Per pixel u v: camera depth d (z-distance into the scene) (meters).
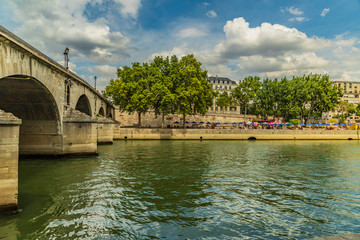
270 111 86.25
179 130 55.66
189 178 17.75
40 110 24.30
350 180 17.97
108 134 42.69
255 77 84.88
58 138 25.22
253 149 38.28
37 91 21.56
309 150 38.50
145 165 22.55
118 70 58.25
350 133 64.94
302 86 79.88
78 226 9.84
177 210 11.57
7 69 15.12
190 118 74.31
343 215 11.30
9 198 10.82
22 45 15.93
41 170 19.91
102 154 29.50
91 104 39.22
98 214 11.03
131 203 12.43
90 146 26.91
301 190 15.22
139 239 8.87
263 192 14.64
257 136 59.69
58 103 24.19
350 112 101.69
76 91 30.44
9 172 10.74
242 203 12.66
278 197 13.77
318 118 97.75
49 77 21.72
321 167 23.19
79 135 26.31
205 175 18.81
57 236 9.02
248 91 84.81
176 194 13.95
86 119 26.56
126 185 15.71
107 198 13.16
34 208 11.66
